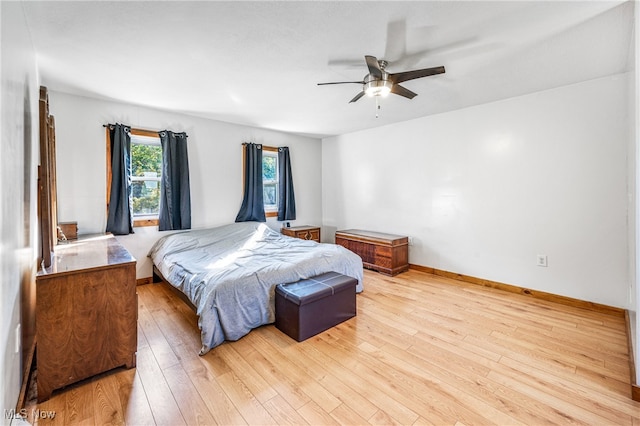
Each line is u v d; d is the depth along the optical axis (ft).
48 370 5.58
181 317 9.20
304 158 18.71
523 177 11.12
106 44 7.07
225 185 14.75
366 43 7.11
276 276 8.77
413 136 14.60
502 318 9.16
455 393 5.78
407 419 5.13
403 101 11.64
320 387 5.97
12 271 4.52
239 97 10.96
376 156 16.39
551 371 6.47
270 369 6.56
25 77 5.75
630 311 7.45
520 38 6.91
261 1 5.53
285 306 8.15
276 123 15.11
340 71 8.71
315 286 8.54
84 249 7.98
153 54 7.61
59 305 5.69
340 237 16.33
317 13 5.92
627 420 5.09
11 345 4.48
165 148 12.52
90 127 11.02
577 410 5.33
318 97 11.01
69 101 10.59
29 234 6.10
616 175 9.24
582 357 6.99
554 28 6.50
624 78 8.94
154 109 12.46
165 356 7.06
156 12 5.84
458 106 12.37
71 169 10.68
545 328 8.47
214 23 6.24
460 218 13.02
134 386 5.96
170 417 5.17
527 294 11.20
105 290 6.18
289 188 17.47
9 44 4.36
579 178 9.91
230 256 10.68
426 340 7.82
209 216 14.25
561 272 10.39
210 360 6.90
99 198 11.26
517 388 5.92
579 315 9.37
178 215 13.06
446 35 6.77
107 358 6.23
